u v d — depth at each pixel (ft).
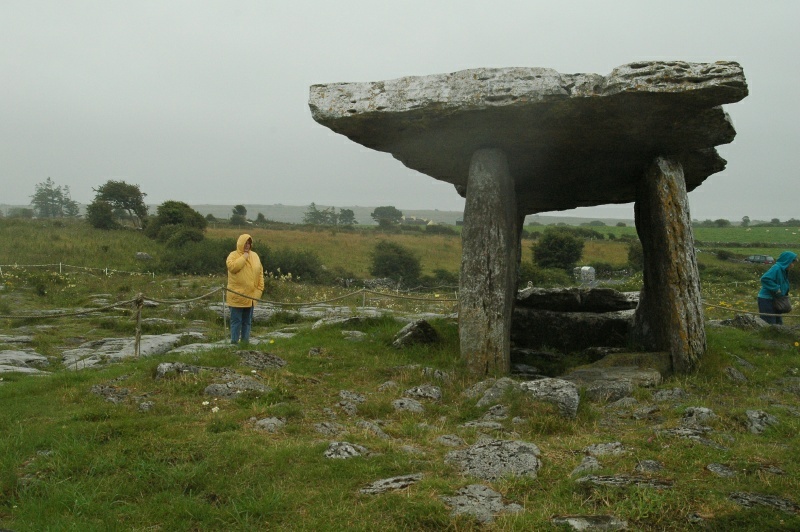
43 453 19.57
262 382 27.12
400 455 19.60
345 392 26.94
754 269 105.91
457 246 157.89
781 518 15.44
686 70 26.55
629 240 157.99
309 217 340.39
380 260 108.78
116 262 98.89
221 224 192.65
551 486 17.48
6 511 16.43
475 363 30.60
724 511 15.66
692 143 31.50
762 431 22.09
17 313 57.36
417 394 27.17
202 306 63.87
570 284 90.02
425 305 72.28
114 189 159.94
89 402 24.41
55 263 93.30
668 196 32.01
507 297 31.86
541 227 255.09
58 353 42.14
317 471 18.31
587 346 40.91
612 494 16.44
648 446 20.21
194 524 15.87
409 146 32.76
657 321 33.81
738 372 30.58
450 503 16.44
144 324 52.29
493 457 19.16
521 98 27.48
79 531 15.15
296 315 58.49
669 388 27.78
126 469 18.44
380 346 35.99
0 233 114.83
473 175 32.14
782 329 39.93
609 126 29.45
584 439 21.22
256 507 16.28
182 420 22.27
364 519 15.74
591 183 38.22
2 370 33.96
